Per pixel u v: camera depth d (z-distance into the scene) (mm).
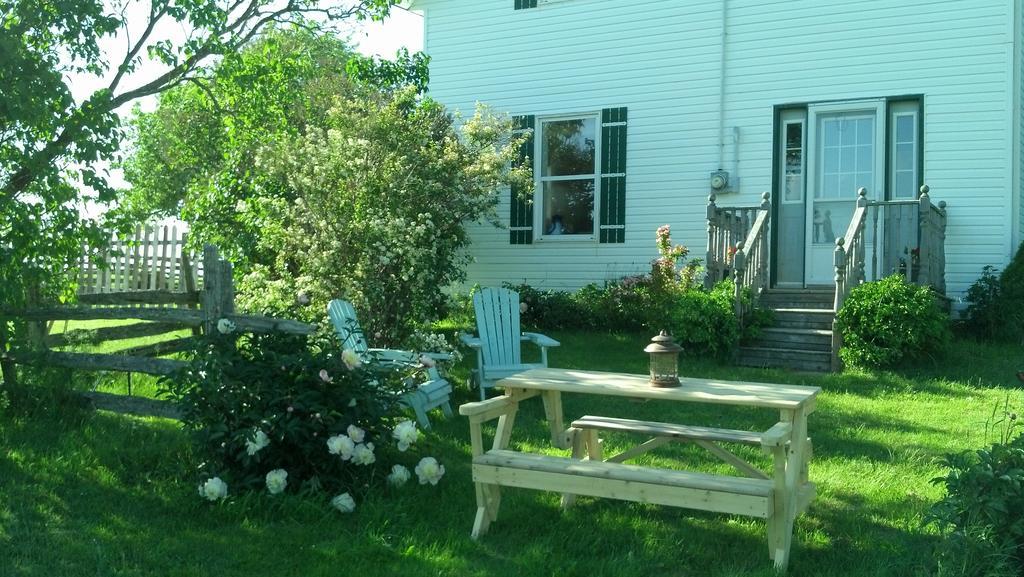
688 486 3918
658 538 4332
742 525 4535
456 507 4793
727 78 12219
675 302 10109
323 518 4504
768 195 11117
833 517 4688
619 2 12852
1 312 6516
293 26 10023
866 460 5871
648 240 12688
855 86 11539
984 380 8672
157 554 4016
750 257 10445
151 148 22609
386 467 5246
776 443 3766
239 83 9219
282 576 3846
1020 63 11055
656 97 12633
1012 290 10242
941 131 11141
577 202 13219
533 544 4227
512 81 13539
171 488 4941
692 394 4254
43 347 6574
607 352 10492
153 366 6375
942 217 10734
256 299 9141
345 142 9344
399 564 3992
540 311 12516
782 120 11992
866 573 3867
